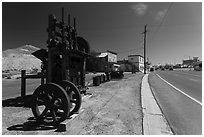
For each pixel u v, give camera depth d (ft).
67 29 23.48
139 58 234.17
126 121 15.94
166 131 13.47
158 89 38.22
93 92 34.04
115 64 180.75
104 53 172.14
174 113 18.83
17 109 21.04
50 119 16.44
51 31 20.97
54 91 15.06
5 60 158.61
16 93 35.81
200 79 64.44
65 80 19.69
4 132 13.58
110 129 13.97
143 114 18.25
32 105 15.47
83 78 28.63
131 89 38.52
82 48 26.50
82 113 18.58
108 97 28.43
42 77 25.16
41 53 25.50
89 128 14.24
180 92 33.83
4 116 18.03
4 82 65.57
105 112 19.06
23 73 26.25
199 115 18.02
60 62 23.30
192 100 25.90
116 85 47.09
